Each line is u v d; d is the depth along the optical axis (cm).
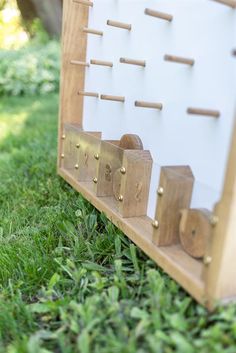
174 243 91
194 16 87
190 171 91
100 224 123
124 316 80
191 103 90
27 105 360
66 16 138
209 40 83
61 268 102
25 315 88
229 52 78
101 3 129
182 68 92
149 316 77
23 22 442
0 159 205
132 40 112
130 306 84
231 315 72
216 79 82
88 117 144
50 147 215
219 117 82
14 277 106
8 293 97
